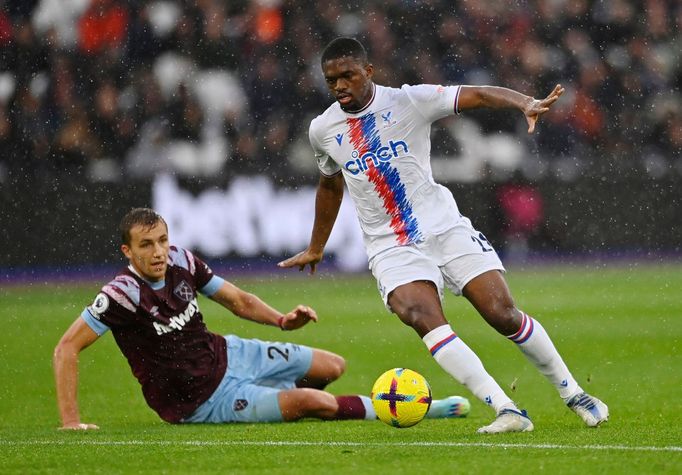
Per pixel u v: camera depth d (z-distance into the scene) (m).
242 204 61.72
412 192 20.28
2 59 63.25
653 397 26.33
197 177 61.16
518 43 71.12
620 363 33.19
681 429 19.61
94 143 63.53
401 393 19.70
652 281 58.38
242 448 18.03
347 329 42.34
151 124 64.44
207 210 61.19
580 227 68.44
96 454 17.66
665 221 69.44
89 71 64.06
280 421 22.16
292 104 66.44
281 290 55.47
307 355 23.78
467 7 70.19
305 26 67.44
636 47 73.50
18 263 59.53
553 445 17.42
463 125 68.06
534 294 53.28
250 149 65.31
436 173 66.56
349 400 22.33
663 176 69.56
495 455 16.53
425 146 20.44
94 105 63.72
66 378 21.88
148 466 16.33
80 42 64.06
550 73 71.50
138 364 22.30
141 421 23.78
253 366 23.09
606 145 71.75
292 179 62.47
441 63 69.62
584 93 71.94
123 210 60.38
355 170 20.50
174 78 65.12
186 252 22.58
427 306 19.56
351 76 19.95
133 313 21.81
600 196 68.62
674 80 73.81
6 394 28.95
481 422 21.92
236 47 66.12
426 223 20.14
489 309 19.75
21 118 62.62
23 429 22.06
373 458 16.53
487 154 68.25
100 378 31.58
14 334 41.16
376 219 20.53
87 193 60.19
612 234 68.88
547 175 68.25
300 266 22.73
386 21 68.81
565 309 47.56
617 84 72.69
